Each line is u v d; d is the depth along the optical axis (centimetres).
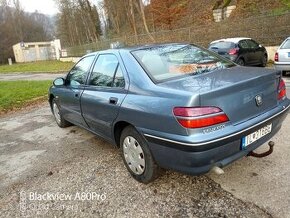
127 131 353
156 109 297
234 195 312
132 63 359
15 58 7112
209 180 344
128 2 3950
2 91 1262
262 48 1348
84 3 5088
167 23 3297
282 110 339
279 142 428
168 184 345
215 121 273
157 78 332
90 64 459
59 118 623
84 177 389
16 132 645
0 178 416
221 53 1192
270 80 329
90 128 464
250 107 303
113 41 3077
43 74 2381
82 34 6109
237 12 2280
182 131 273
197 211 293
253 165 366
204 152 269
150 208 306
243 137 292
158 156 311
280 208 284
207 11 2962
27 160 471
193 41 2131
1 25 7444
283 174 341
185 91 282
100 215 305
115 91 371
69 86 516
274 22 1666
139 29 3950
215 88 279
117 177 378
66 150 494
